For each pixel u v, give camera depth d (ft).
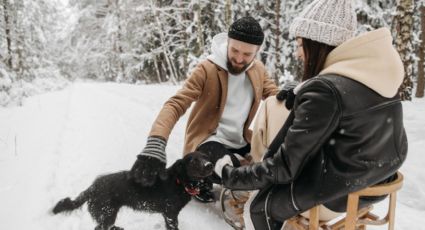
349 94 5.98
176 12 63.67
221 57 10.52
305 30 6.73
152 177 8.49
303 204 6.67
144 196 9.13
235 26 9.82
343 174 6.18
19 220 10.14
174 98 10.03
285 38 47.96
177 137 19.95
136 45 75.51
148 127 22.50
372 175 6.18
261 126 8.83
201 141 10.93
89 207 9.18
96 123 23.02
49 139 18.93
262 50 49.96
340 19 6.51
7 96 39.01
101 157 15.69
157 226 10.38
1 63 47.44
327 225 7.62
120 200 9.12
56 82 70.18
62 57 90.02
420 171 14.53
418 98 36.42
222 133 11.12
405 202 12.80
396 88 6.22
